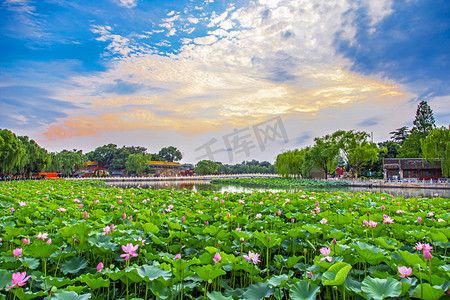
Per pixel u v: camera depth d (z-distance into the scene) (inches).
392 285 113.2
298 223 258.4
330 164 1875.0
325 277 124.1
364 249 144.1
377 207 377.7
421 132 2401.6
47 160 2385.6
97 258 191.8
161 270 133.6
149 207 362.3
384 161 1987.0
